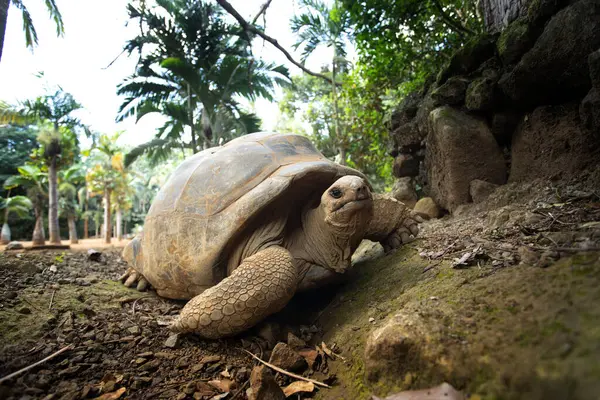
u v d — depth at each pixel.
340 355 0.77
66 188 7.00
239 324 0.87
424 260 0.98
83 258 1.99
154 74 3.52
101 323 1.00
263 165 1.09
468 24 1.90
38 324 0.93
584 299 0.48
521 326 0.51
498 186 1.36
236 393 0.72
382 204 1.20
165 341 0.92
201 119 3.73
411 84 2.14
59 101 4.69
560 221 0.86
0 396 0.67
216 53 3.47
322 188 1.13
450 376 0.50
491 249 0.84
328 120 4.72
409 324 0.60
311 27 3.52
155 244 1.18
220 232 0.99
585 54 0.99
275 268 0.89
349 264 1.04
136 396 0.72
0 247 4.38
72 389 0.71
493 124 1.39
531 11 1.18
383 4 1.72
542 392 0.40
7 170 9.61
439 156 1.53
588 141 1.06
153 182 15.28
